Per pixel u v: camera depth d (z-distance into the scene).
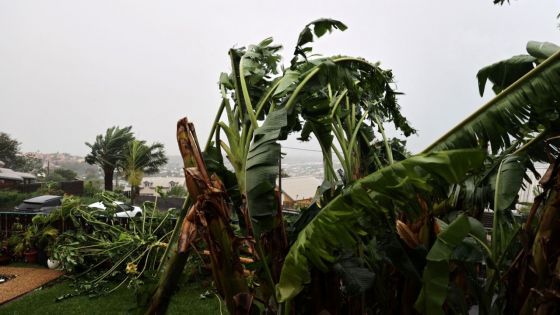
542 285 2.11
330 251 1.83
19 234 8.45
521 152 2.58
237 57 3.14
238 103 2.84
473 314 3.30
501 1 2.86
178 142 2.23
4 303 5.78
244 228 2.63
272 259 2.39
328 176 3.05
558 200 2.07
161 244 6.40
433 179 2.00
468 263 2.32
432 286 1.77
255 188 2.04
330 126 3.02
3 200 19.36
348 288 2.20
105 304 5.69
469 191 3.00
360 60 2.94
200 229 2.11
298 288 1.89
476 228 2.27
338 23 2.72
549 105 1.87
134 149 16.42
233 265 2.12
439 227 2.34
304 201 7.79
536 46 2.30
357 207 1.66
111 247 6.87
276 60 3.36
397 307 2.56
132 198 15.57
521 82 1.93
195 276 6.54
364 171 3.62
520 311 2.23
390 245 2.20
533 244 2.18
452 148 2.04
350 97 3.33
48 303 5.73
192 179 2.10
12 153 44.38
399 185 1.51
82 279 6.90
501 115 1.95
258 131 2.24
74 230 7.60
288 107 2.42
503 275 2.46
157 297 2.42
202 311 5.48
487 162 3.41
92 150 21.31
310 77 2.54
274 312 2.43
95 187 24.72
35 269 7.70
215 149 2.92
